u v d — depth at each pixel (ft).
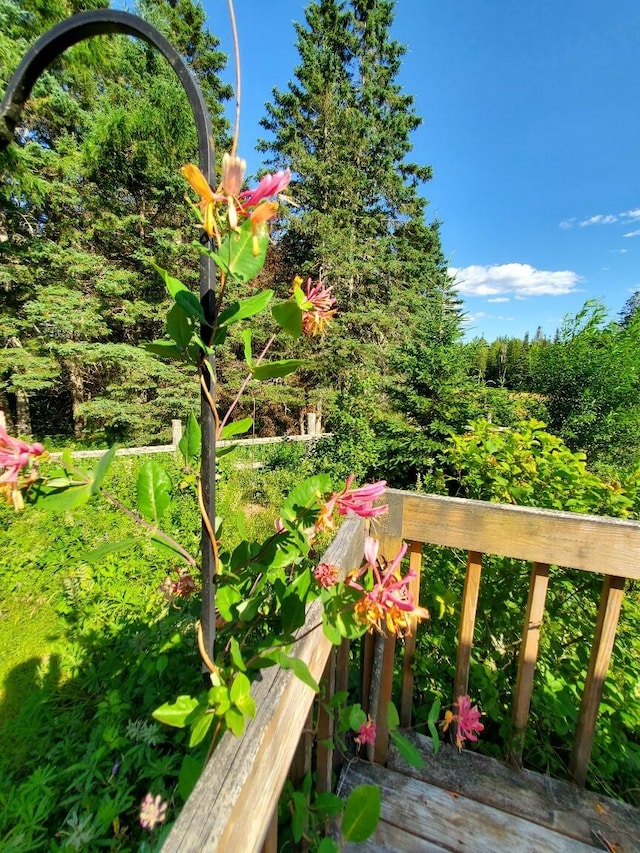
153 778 4.52
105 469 1.67
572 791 4.02
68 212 26.71
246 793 1.60
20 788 4.80
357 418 19.03
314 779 3.89
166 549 2.35
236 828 1.51
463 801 3.93
